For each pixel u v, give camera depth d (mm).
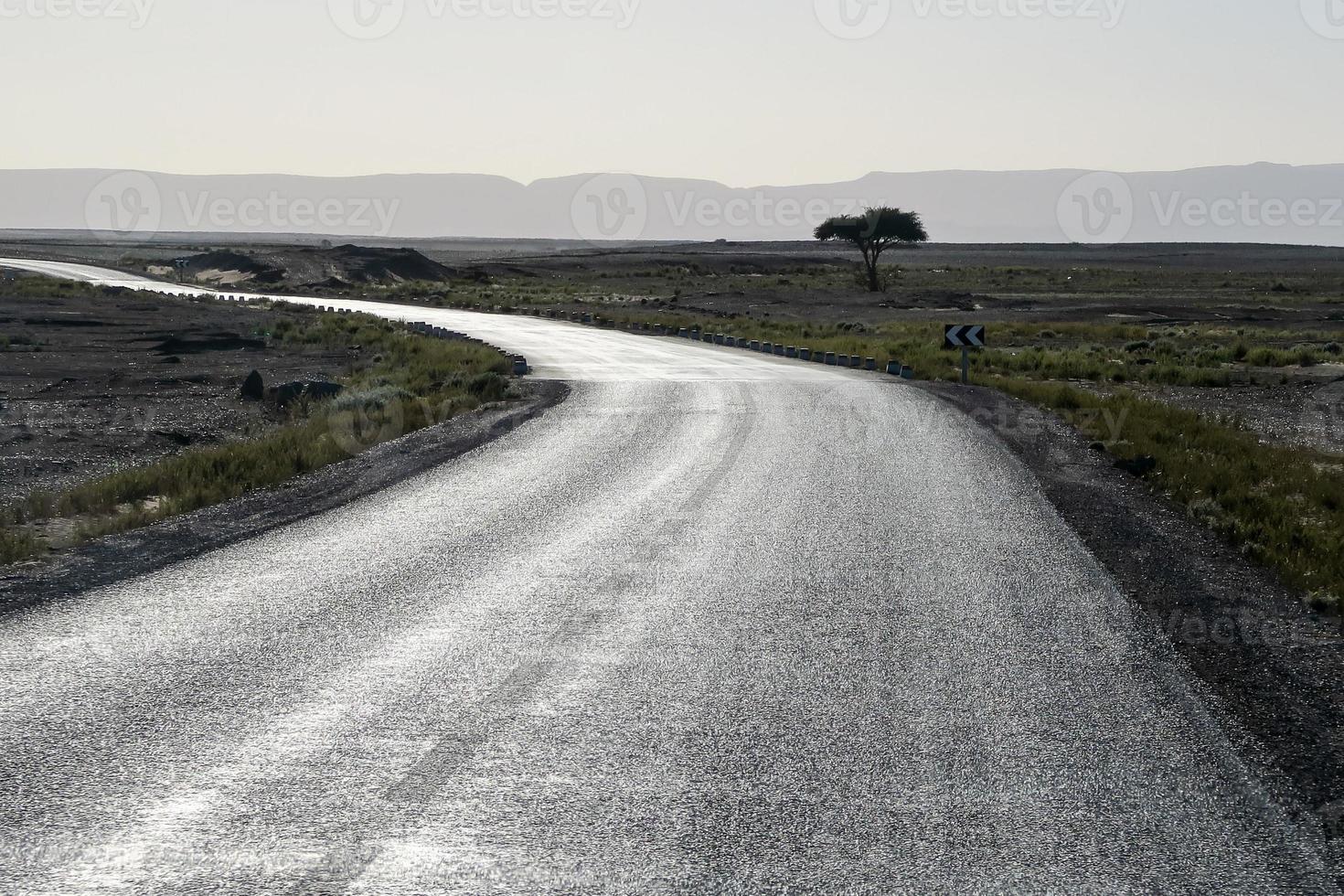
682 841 10047
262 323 91938
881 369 66188
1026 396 52156
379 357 67750
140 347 72125
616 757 11930
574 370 63781
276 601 17969
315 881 9328
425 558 20938
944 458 32906
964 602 17969
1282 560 20406
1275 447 38500
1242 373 69438
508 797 10945
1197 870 9570
